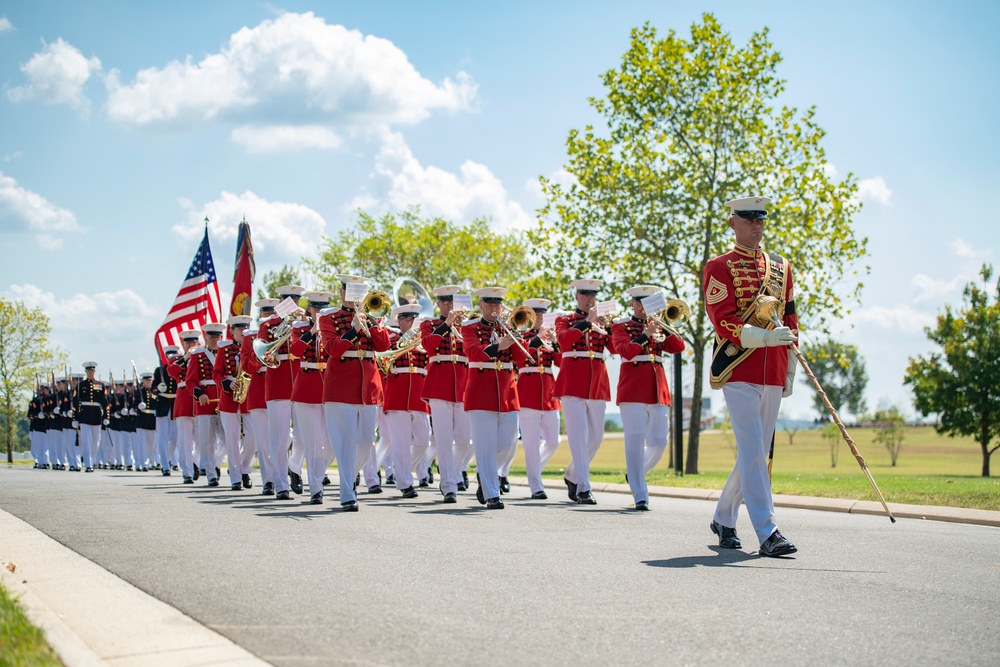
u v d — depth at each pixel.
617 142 28.34
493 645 5.27
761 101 27.72
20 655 4.56
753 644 5.29
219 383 15.83
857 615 5.95
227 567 7.50
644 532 9.68
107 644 5.23
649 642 5.33
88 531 9.52
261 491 15.27
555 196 29.02
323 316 12.27
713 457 52.78
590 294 13.54
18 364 49.53
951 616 5.94
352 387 12.17
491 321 13.05
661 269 28.91
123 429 27.66
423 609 6.09
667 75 27.66
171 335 26.39
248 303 24.27
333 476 20.09
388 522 10.46
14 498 13.21
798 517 11.27
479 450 12.71
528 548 8.50
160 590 6.64
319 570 7.37
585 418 13.45
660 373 12.91
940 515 11.03
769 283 8.63
